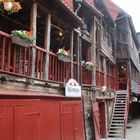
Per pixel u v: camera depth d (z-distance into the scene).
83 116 15.66
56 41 16.25
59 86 12.92
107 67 25.83
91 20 18.89
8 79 9.32
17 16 13.09
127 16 29.58
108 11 23.45
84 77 16.89
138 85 39.50
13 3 9.31
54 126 11.50
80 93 14.83
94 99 18.08
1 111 8.20
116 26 29.92
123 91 26.84
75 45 16.12
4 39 9.19
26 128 9.36
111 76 26.25
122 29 29.97
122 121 23.30
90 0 21.75
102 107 21.20
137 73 40.75
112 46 29.02
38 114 10.20
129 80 29.06
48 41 12.34
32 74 10.80
